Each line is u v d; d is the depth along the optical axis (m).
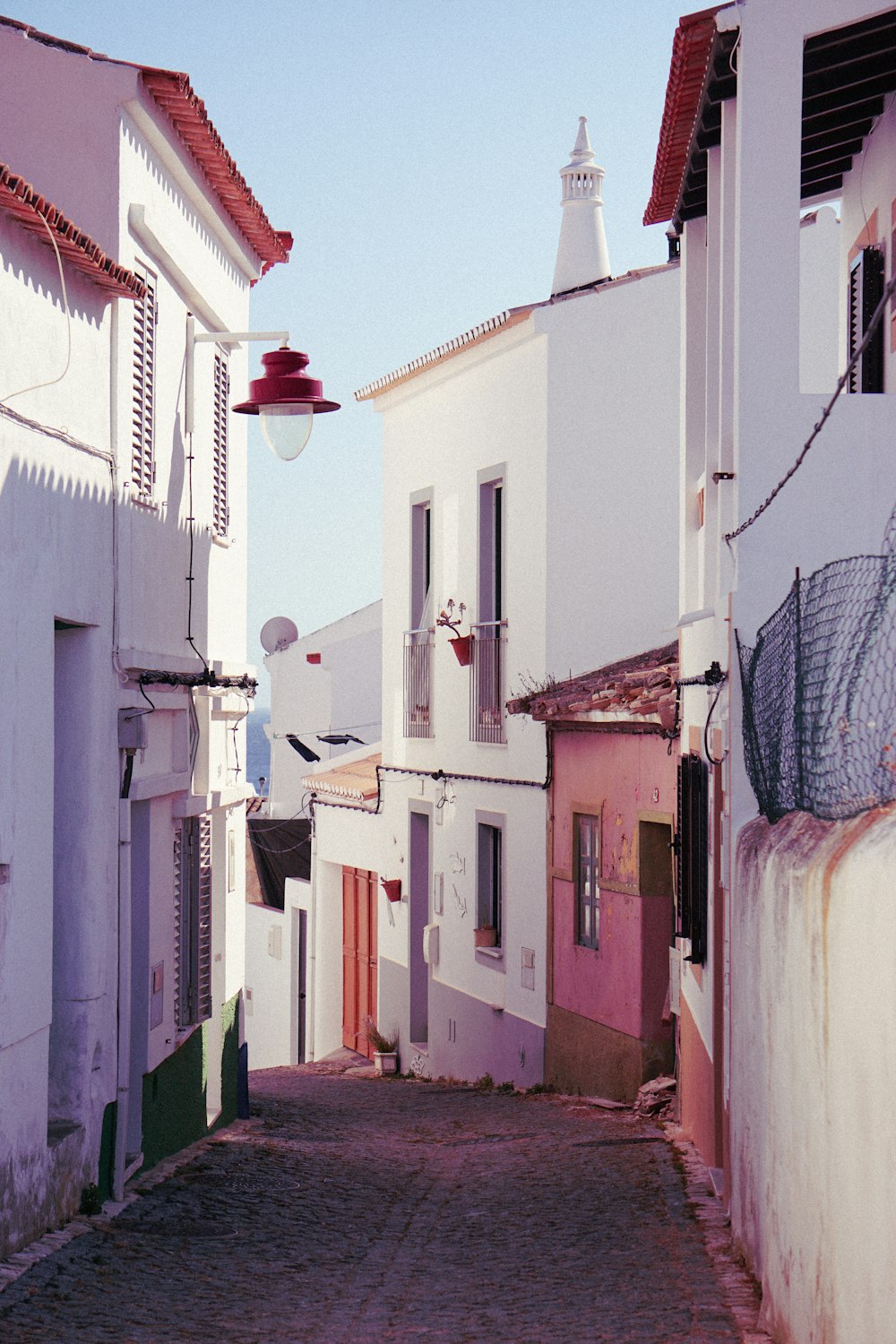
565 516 16.48
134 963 10.98
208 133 11.45
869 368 11.27
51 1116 9.35
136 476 10.81
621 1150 11.56
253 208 13.39
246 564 15.16
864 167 11.52
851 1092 5.03
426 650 20.14
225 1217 9.64
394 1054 20.95
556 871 15.92
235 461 14.59
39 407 8.59
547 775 16.11
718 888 9.98
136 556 10.72
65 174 10.23
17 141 10.23
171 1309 7.25
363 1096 17.61
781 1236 6.35
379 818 22.03
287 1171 11.47
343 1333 6.95
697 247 11.77
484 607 18.36
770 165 8.62
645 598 16.52
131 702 10.40
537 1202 10.06
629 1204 9.60
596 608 16.50
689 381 11.73
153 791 10.98
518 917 16.95
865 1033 4.86
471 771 18.47
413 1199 10.62
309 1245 9.04
